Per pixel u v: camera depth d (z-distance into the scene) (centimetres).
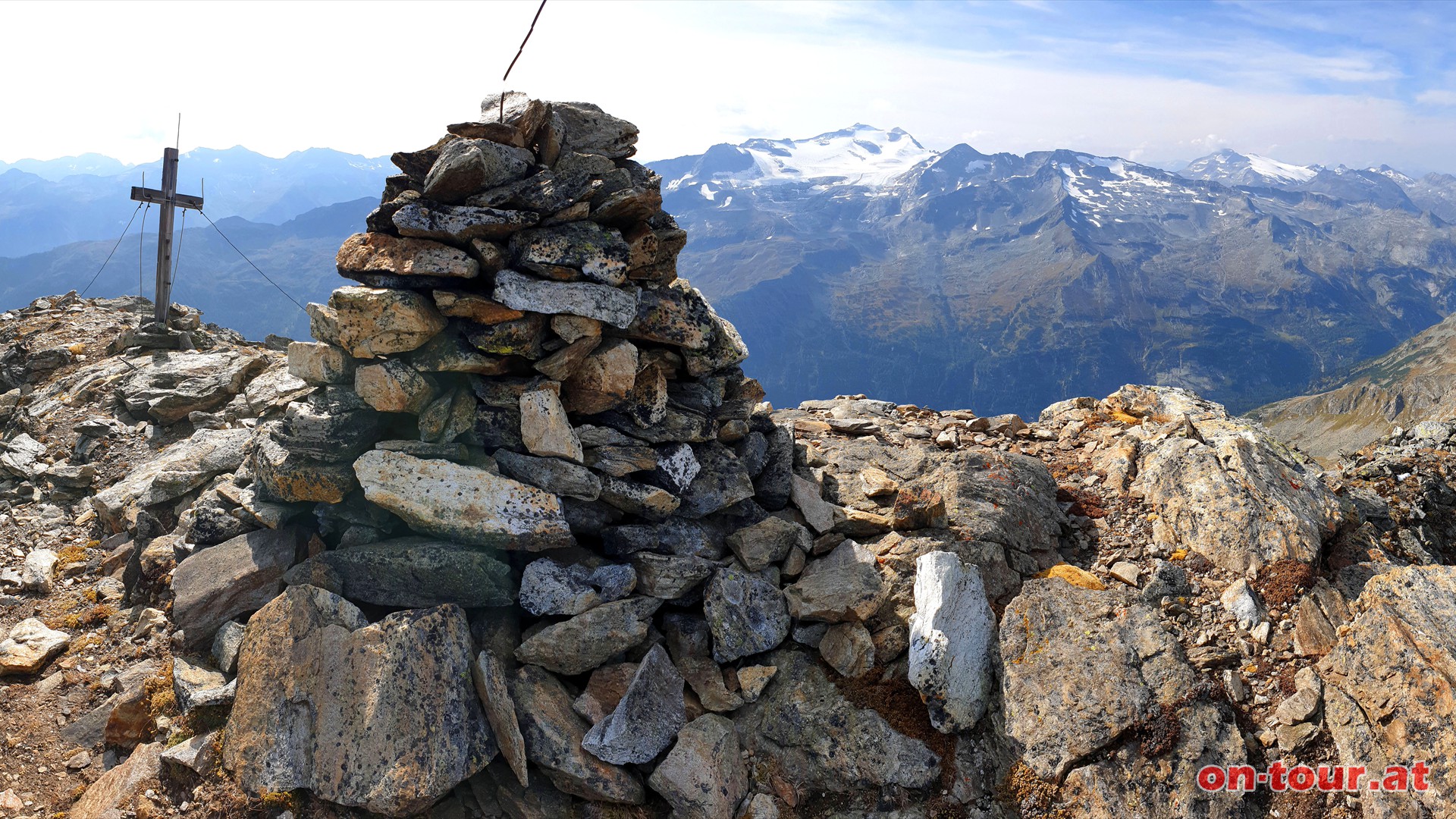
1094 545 288
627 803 231
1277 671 239
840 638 258
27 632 256
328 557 245
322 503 254
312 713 221
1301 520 266
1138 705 226
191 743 219
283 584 249
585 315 248
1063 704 231
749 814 233
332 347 246
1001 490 292
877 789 238
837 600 261
